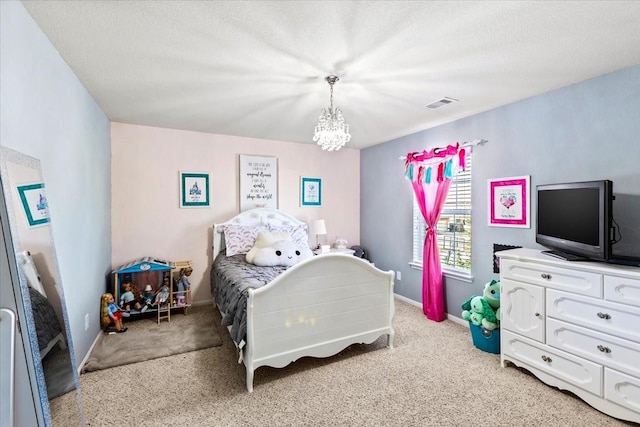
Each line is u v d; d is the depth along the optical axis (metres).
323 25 1.60
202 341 2.74
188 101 2.73
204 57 1.94
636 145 2.00
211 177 3.89
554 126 2.44
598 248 1.85
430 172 3.48
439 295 3.32
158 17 1.53
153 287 3.60
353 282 2.43
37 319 1.31
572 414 1.79
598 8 1.44
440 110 2.96
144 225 3.55
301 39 1.73
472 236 3.11
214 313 3.54
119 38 1.72
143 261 3.25
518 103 2.70
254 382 2.11
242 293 2.17
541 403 1.89
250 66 2.05
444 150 3.26
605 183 1.82
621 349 1.71
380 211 4.47
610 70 2.09
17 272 1.19
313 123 3.42
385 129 3.67
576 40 1.72
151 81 2.29
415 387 2.06
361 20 1.55
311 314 2.25
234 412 1.80
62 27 1.62
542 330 2.08
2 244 1.18
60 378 1.40
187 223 3.78
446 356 2.50
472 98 2.64
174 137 3.68
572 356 1.92
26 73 1.50
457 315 3.27
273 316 2.09
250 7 1.45
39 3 1.43
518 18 1.52
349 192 4.86
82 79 2.25
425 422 1.73
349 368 2.30
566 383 1.95
